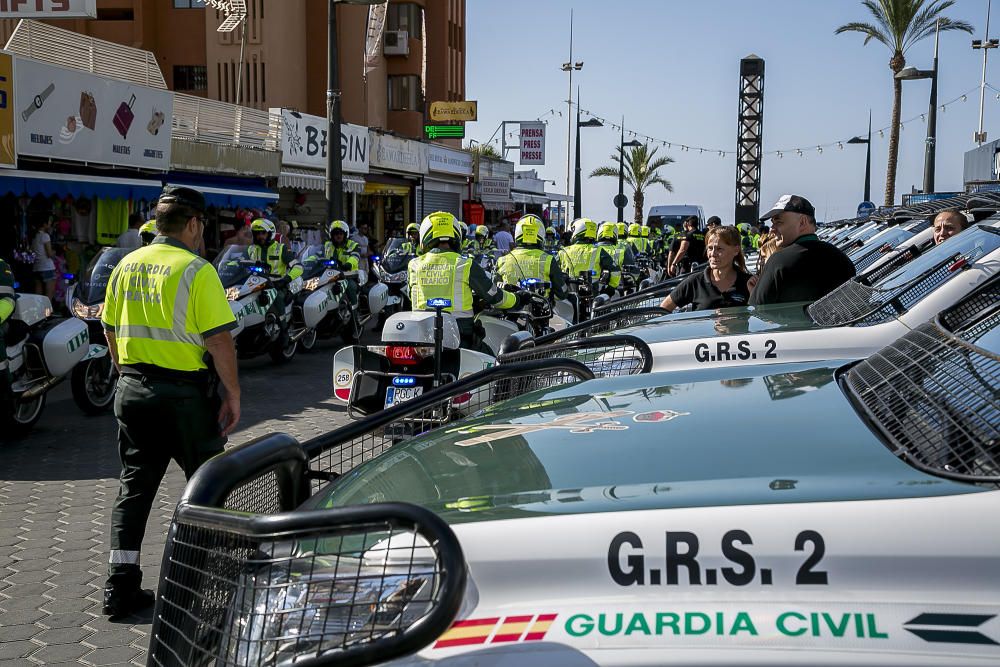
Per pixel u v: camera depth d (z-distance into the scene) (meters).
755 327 5.02
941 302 4.61
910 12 35.72
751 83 46.69
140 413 4.45
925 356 2.70
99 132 15.13
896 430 2.18
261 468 2.41
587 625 1.67
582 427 2.40
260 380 11.69
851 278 6.32
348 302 14.82
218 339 4.43
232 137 20.38
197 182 18.91
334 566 1.88
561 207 56.50
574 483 1.99
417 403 3.31
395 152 28.89
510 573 1.77
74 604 4.71
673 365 4.73
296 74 36.09
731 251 6.73
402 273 16.38
